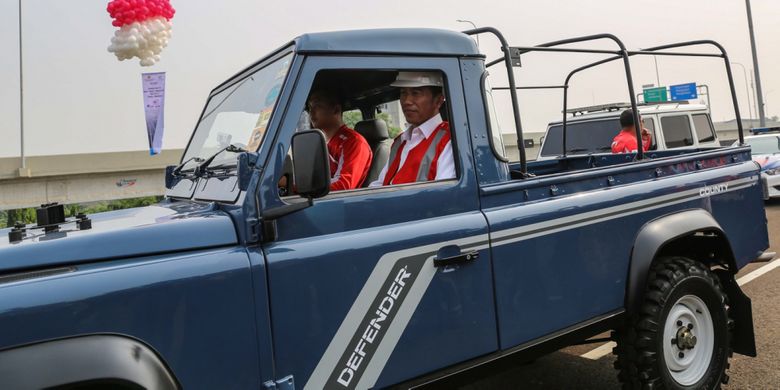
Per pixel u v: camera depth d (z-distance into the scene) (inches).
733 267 135.7
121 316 67.2
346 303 82.0
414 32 93.6
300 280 78.7
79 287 65.8
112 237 71.8
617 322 113.4
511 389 145.3
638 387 116.4
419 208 90.8
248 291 75.1
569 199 107.3
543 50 113.2
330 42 85.7
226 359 73.3
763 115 810.2
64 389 61.6
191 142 121.3
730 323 130.9
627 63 127.3
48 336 63.1
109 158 947.3
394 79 108.6
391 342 85.5
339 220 83.7
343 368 81.5
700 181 131.5
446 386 90.9
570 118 364.8
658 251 117.8
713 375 125.5
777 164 439.2
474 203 96.3
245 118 94.8
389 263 85.7
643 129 241.0
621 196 114.8
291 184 85.4
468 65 99.3
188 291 71.3
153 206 109.6
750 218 144.6
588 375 151.0
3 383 58.9
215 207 84.4
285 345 77.5
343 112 132.3
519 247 99.0
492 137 100.4
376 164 126.7
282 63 88.6
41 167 911.0
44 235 78.6
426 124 104.9
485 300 94.7
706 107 387.2
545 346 102.2
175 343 70.1
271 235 77.8
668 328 118.7
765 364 149.0
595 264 109.4
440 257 90.0
